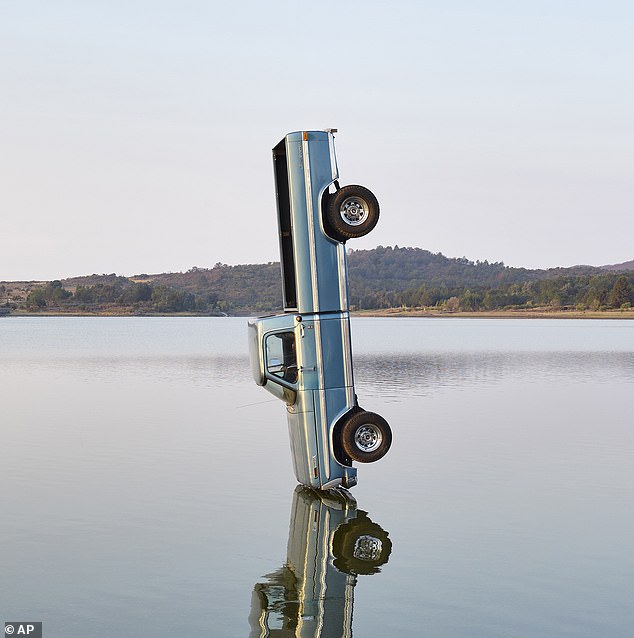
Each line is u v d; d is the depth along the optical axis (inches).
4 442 719.7
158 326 6131.9
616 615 308.8
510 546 399.9
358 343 3026.6
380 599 326.0
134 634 290.5
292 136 548.7
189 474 580.4
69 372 1599.4
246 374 1551.4
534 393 1141.7
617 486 536.7
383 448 525.0
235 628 296.4
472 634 290.7
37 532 424.2
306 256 545.0
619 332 4384.8
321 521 449.7
